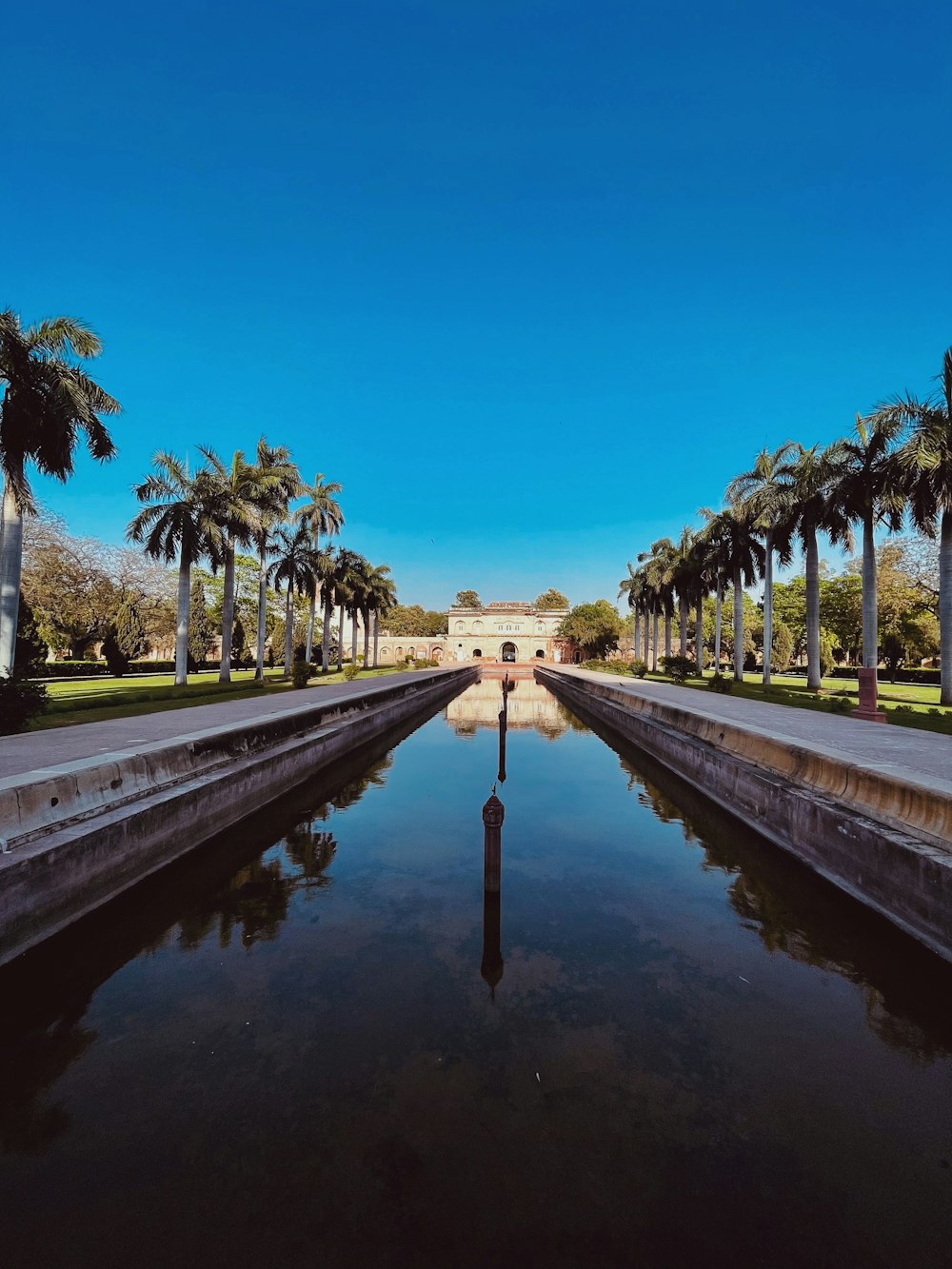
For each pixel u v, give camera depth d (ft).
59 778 20.17
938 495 59.00
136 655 119.24
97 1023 14.02
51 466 46.83
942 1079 12.16
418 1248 8.33
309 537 118.62
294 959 16.99
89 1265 8.19
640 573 152.25
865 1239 8.55
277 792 35.50
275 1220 8.81
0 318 42.86
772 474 82.94
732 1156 10.05
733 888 22.35
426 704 93.91
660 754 48.83
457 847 26.86
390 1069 12.25
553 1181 9.48
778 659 160.15
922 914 17.08
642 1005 14.69
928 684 112.57
